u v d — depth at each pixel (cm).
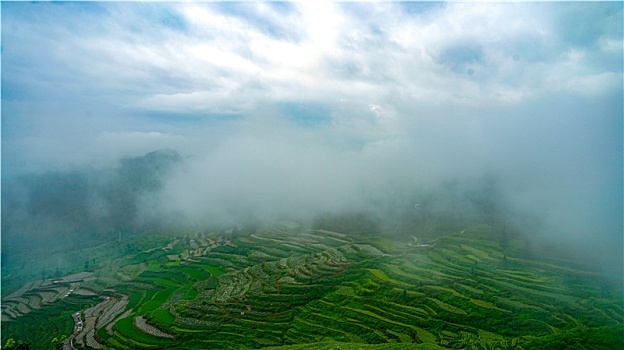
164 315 15825
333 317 13862
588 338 9838
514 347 10194
